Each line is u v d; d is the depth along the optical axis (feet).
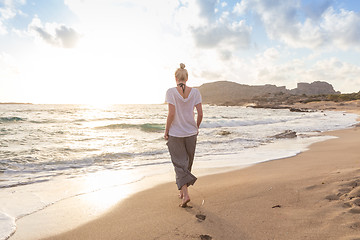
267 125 61.05
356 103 261.24
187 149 9.87
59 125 54.29
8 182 13.97
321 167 15.52
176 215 8.71
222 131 41.83
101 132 43.06
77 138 34.19
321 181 11.55
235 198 10.20
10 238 7.31
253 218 8.07
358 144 26.84
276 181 12.43
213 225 7.72
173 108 9.45
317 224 7.27
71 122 64.95
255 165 18.34
